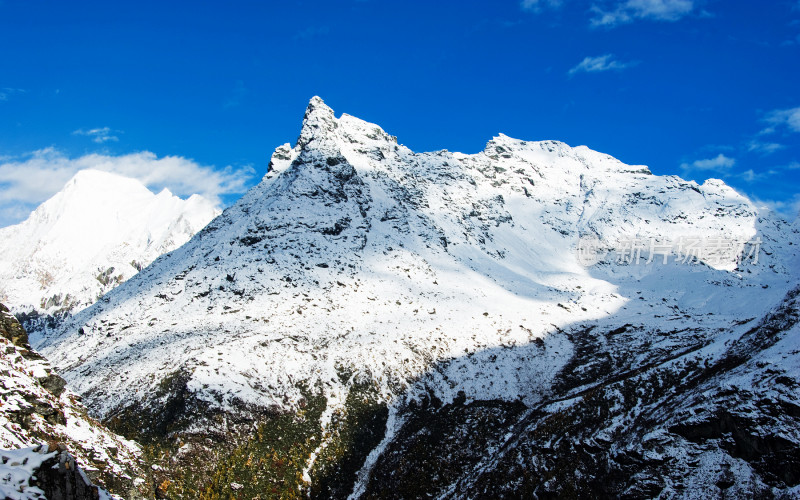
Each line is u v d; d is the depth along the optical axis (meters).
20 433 41.41
